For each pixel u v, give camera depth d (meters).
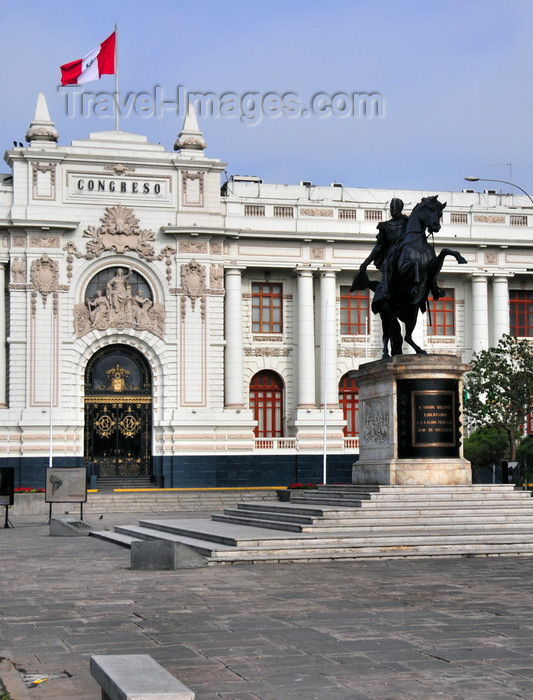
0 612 16.25
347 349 67.94
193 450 62.34
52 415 60.34
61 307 61.38
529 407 54.91
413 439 28.53
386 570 20.92
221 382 63.56
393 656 12.30
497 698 10.41
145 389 63.53
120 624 14.86
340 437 65.00
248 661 12.12
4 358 61.09
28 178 61.28
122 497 54.88
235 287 64.94
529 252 69.25
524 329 70.88
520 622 14.48
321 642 13.16
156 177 63.25
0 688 10.84
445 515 26.75
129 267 62.78
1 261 61.06
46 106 62.50
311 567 21.75
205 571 21.47
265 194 70.38
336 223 66.12
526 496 28.14
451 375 28.84
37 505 49.03
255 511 31.75
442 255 29.77
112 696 8.84
